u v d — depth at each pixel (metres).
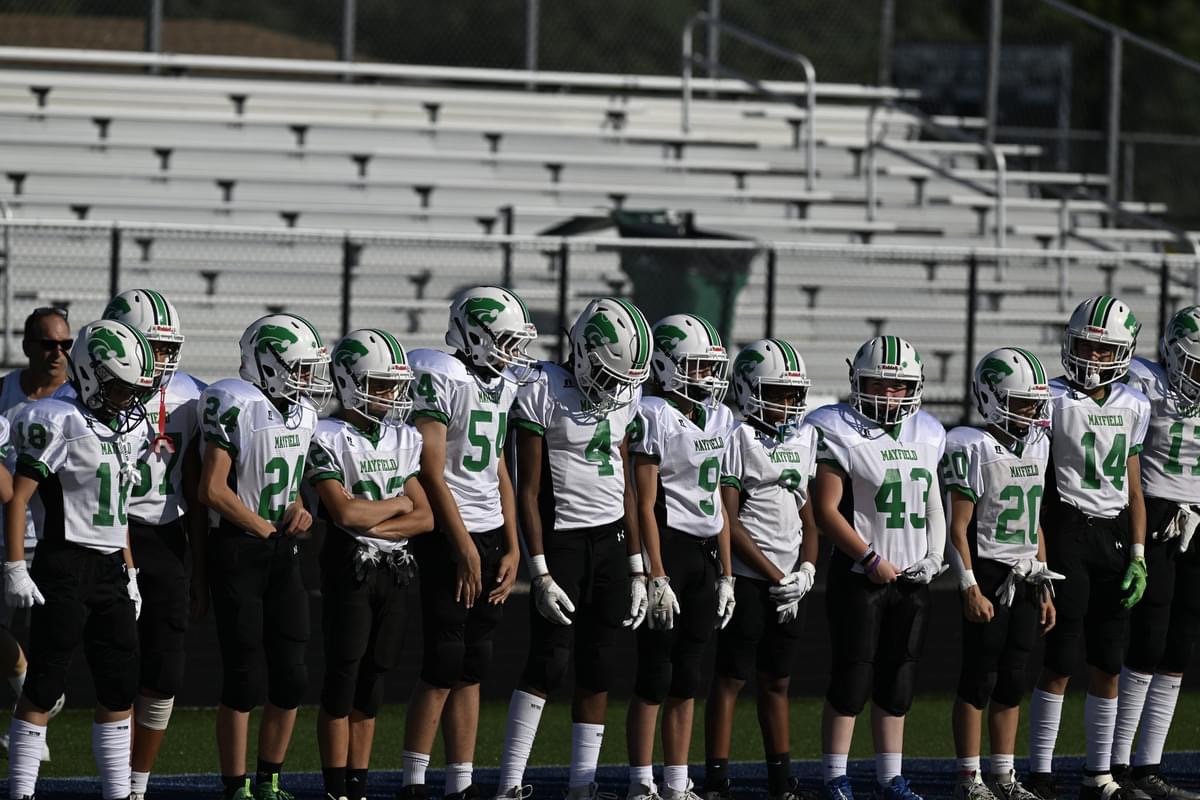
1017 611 24.00
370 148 64.69
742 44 81.31
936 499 23.89
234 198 60.19
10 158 58.47
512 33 78.81
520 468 22.91
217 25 73.44
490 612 22.73
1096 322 24.88
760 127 71.56
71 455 20.50
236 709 21.38
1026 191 71.44
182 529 22.00
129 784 21.41
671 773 23.41
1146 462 26.05
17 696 25.28
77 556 20.59
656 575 22.80
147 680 21.66
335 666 21.53
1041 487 24.22
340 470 21.64
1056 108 73.94
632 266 48.69
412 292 56.41
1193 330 25.64
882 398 23.58
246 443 21.23
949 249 46.69
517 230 61.62
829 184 68.44
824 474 23.64
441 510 22.05
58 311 25.27
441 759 27.02
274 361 21.33
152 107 63.78
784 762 23.95
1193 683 34.44
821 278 58.06
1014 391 23.81
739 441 23.58
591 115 70.12
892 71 79.12
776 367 23.53
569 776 23.84
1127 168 71.56
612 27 80.38
